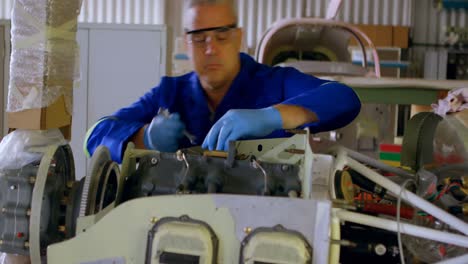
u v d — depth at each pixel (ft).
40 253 3.19
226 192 3.30
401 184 3.72
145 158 3.52
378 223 3.09
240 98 4.87
